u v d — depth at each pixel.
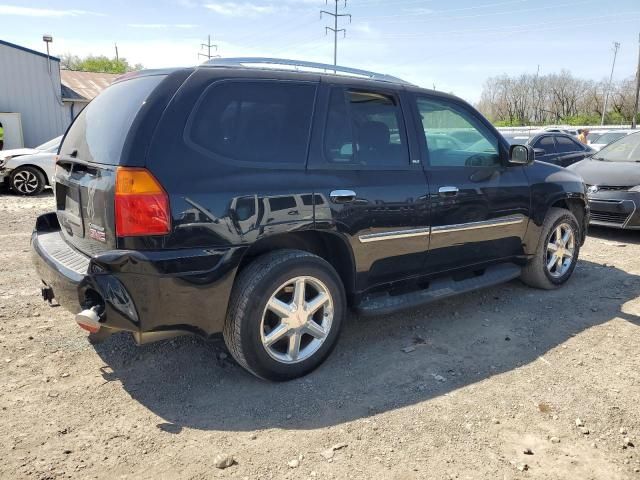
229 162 3.12
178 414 3.04
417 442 2.81
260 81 3.35
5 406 3.07
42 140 20.28
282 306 3.30
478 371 3.61
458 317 4.59
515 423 3.00
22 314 4.43
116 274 2.84
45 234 3.92
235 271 3.10
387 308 3.91
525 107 75.00
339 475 2.54
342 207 3.50
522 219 4.84
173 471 2.56
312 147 3.47
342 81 3.73
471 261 4.54
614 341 4.12
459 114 4.47
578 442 2.84
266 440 2.81
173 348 3.86
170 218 2.88
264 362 3.27
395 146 3.95
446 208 4.14
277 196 3.22
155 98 2.99
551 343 4.08
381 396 3.27
